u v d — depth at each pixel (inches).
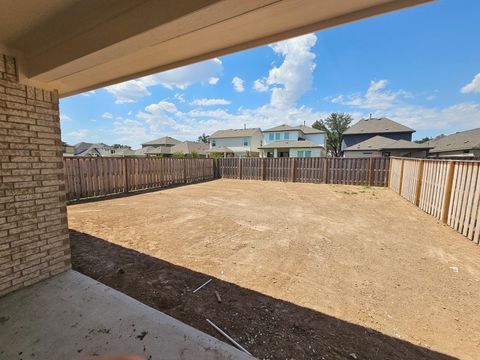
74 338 73.5
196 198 323.3
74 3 68.8
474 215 161.2
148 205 276.2
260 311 89.1
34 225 106.5
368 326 82.0
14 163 99.8
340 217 225.1
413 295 101.2
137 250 145.9
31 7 70.0
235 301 95.2
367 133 1033.5
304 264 129.0
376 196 336.5
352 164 452.1
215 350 68.9
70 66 91.9
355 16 66.7
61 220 116.8
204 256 137.9
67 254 118.8
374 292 103.1
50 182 112.5
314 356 68.6
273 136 1342.3
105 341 72.3
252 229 188.4
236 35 79.6
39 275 107.9
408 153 820.6
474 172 162.1
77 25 81.4
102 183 333.4
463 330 81.0
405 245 155.9
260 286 107.0
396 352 70.8
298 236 172.7
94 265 125.4
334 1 59.9
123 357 34.1
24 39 91.5
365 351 70.9
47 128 111.9
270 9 62.5
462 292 103.7
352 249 149.3
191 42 84.7
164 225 197.8
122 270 119.9
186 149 1315.2
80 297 95.1
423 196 251.3
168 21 64.7
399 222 208.7
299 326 81.4
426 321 85.2
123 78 124.2
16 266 100.5
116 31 74.9
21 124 102.1
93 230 183.8
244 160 564.7
